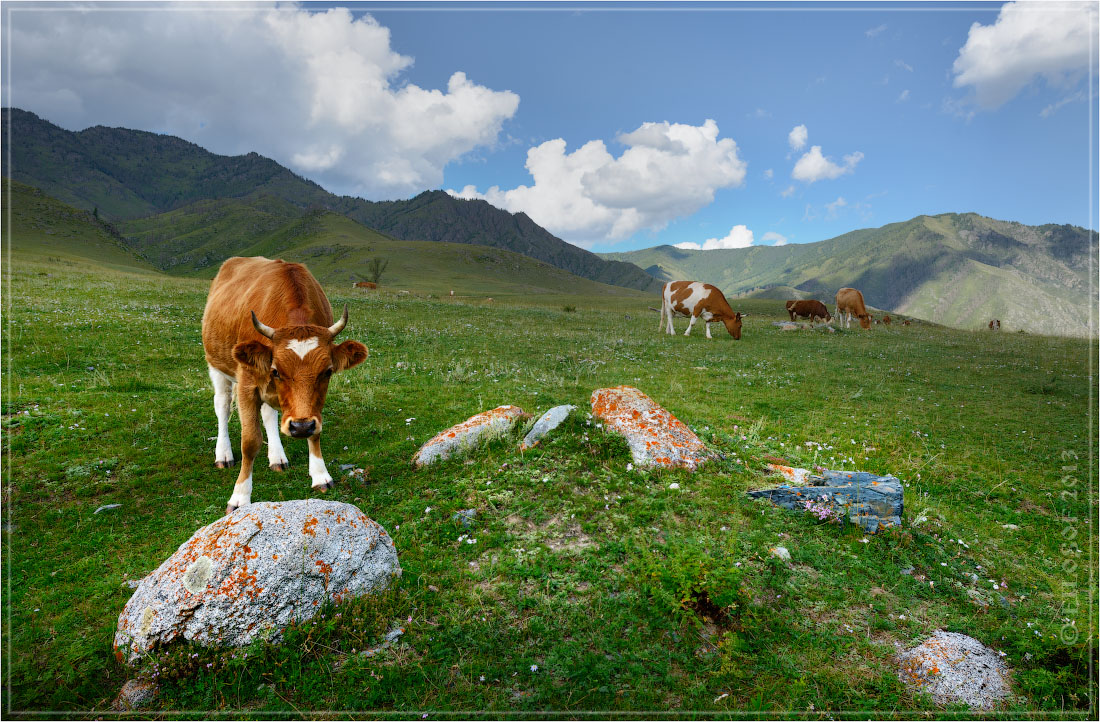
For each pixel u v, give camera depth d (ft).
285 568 13.92
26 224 431.84
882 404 41.11
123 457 24.27
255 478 23.29
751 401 40.04
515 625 14.49
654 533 18.88
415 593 15.47
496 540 18.39
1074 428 35.91
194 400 32.09
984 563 19.01
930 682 13.14
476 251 590.96
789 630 14.64
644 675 12.94
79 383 32.91
